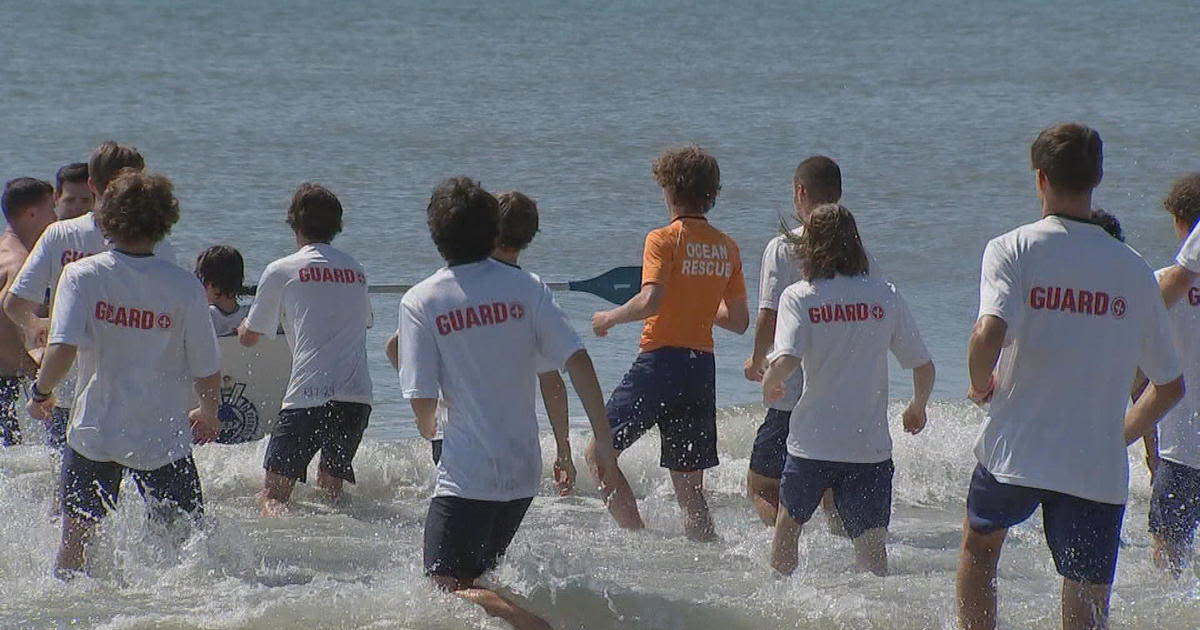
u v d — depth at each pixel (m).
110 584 20.42
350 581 21.08
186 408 20.66
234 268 29.05
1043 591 21.05
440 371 18.45
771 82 128.50
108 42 147.88
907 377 37.94
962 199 69.44
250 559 22.25
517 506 18.72
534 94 115.00
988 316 16.83
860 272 21.47
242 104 103.88
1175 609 19.86
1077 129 17.16
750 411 33.44
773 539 22.34
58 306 19.69
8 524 22.91
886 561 21.97
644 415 24.56
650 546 24.16
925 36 184.00
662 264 24.16
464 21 193.50
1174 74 134.88
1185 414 21.30
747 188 70.88
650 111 104.81
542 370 18.78
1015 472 17.08
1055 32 187.50
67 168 26.41
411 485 28.86
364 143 85.31
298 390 26.42
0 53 132.75
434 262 51.78
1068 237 17.08
